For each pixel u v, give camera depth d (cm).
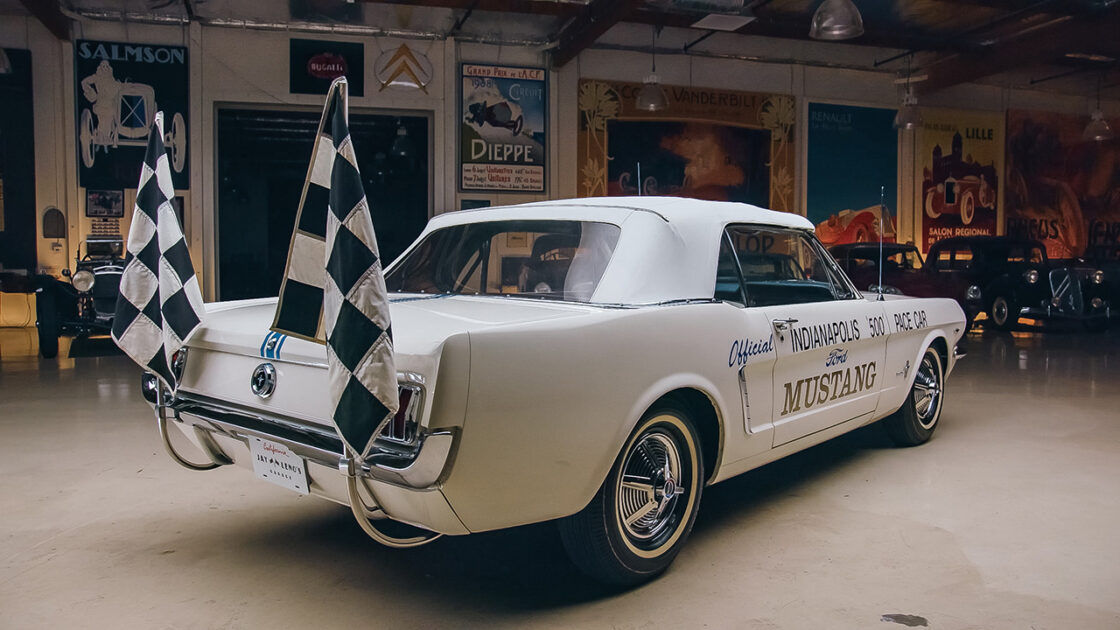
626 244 281
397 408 197
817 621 239
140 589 261
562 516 234
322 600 253
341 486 230
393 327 231
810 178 1482
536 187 1307
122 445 459
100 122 1139
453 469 204
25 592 257
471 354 204
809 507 352
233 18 1160
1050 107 1691
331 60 1210
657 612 245
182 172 1160
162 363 270
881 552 296
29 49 1129
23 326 1219
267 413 245
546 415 219
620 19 1091
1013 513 342
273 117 1308
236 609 246
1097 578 271
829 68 1486
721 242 309
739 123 1428
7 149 1130
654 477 266
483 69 1273
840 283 391
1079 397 640
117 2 1103
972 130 1620
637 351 246
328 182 213
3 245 1138
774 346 309
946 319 469
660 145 1392
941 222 1598
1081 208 1733
